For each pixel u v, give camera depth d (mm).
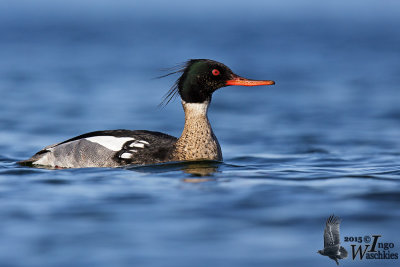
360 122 23328
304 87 33531
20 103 27453
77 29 83375
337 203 11109
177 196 11578
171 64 43406
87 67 41656
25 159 16750
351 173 13797
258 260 8727
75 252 8930
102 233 9656
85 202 11242
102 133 15289
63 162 14867
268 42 63156
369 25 93000
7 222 10164
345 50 54500
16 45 57844
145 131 15531
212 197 11500
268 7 168875
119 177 13203
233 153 17734
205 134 14617
